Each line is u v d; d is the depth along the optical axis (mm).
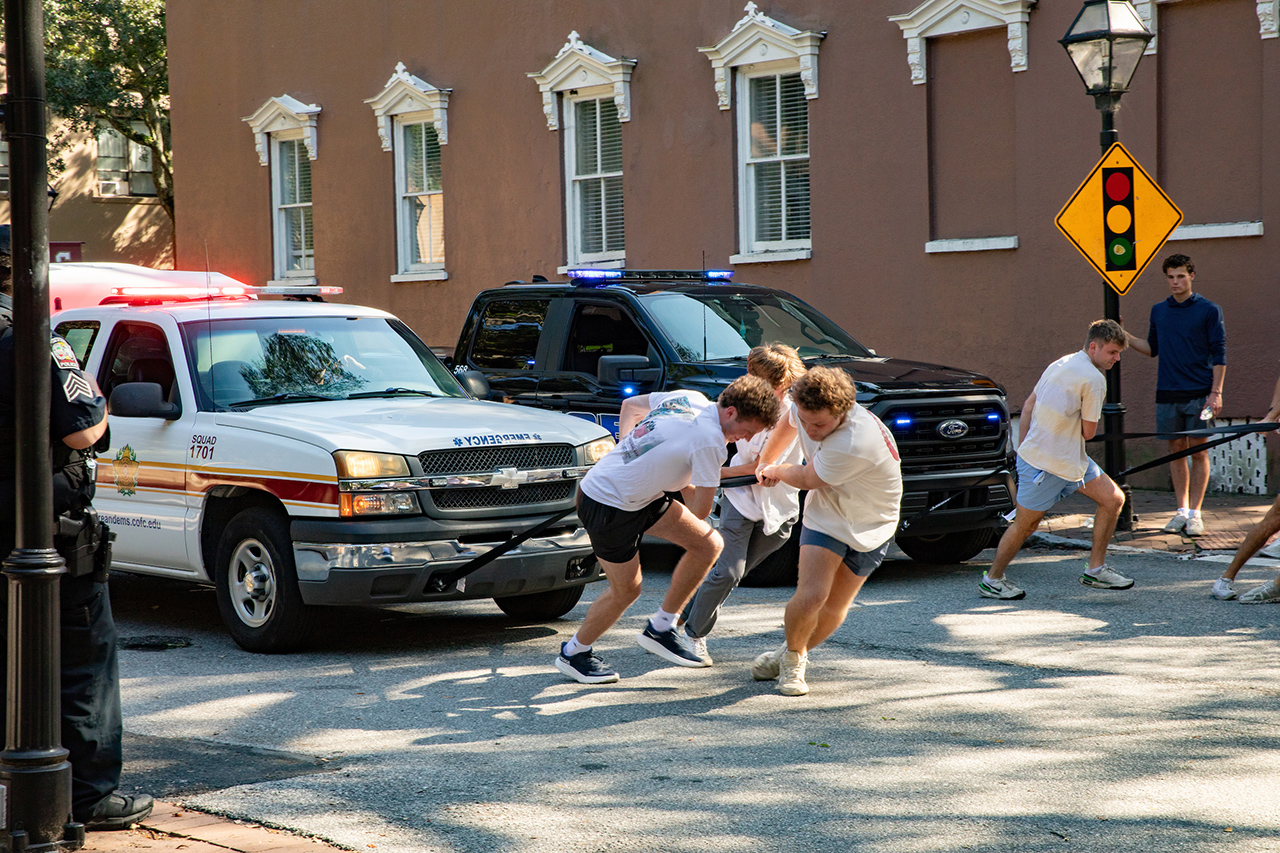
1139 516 18828
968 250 23422
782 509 11141
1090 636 12148
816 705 9977
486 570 11641
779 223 26422
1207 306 17234
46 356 6691
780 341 16234
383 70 32812
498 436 12031
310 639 11930
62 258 28188
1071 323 22344
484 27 30672
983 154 23422
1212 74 20906
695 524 10656
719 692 10398
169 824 7344
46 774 6750
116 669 7383
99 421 6984
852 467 9625
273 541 11727
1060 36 22234
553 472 12180
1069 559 16328
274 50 35406
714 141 26891
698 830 7320
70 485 7008
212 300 14852
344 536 11273
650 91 27844
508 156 30453
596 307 16406
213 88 37125
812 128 25438
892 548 17562
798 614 10078
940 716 9609
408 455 11531
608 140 28984
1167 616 12938
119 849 6898
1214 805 7629
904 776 8227
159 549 12789
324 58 34156
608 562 10492
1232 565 13609
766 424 10195
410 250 32969
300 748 9047
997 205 23297
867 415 9789
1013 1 22375
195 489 12422
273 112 35188
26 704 6750
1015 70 22734
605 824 7426
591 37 28734
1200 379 17297
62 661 7152
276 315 13750
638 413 11547
